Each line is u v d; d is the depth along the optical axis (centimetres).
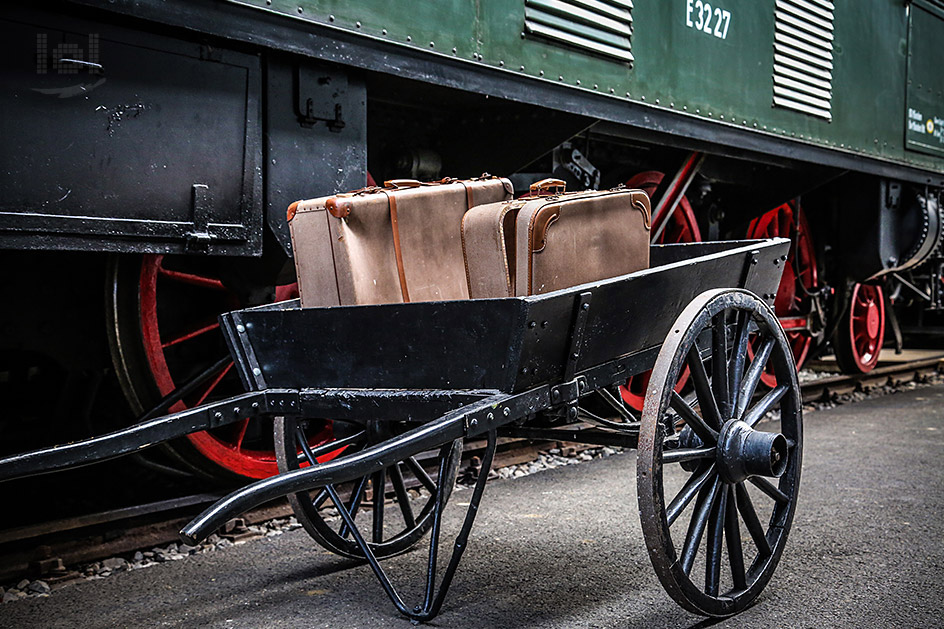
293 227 274
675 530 334
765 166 646
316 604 264
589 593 269
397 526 348
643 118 460
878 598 262
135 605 265
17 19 242
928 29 764
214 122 291
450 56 353
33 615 257
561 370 232
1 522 351
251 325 259
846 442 526
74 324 335
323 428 407
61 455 201
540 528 342
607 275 265
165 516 342
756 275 298
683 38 483
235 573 295
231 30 282
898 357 1061
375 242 267
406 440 194
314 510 288
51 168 250
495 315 212
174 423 226
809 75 599
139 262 330
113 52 263
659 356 228
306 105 317
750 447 242
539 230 240
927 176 782
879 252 725
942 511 363
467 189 291
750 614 250
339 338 242
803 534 330
